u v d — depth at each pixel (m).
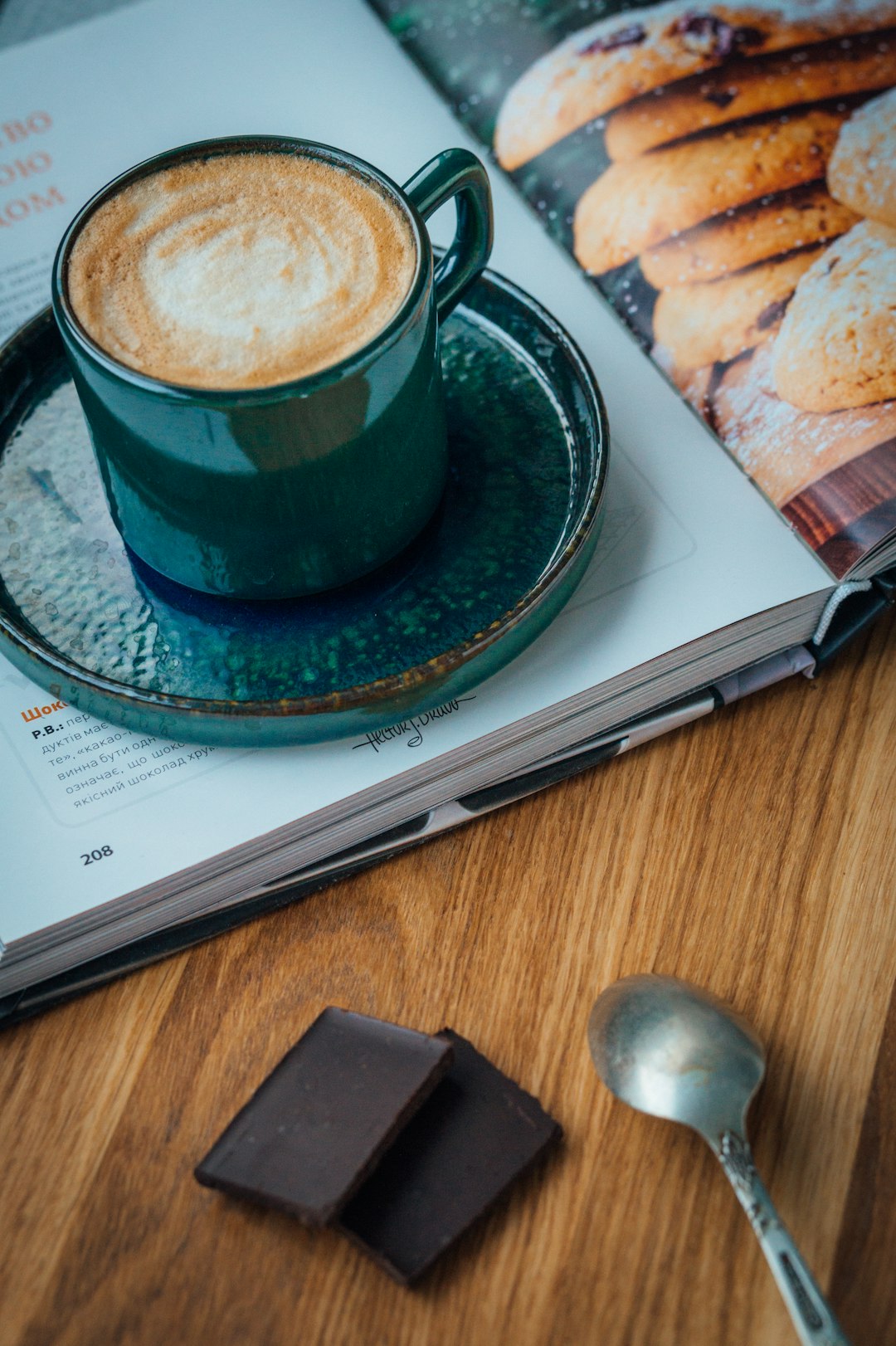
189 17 0.53
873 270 0.46
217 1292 0.35
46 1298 0.35
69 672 0.39
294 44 0.52
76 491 0.43
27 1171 0.37
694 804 0.41
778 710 0.43
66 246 0.38
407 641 0.41
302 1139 0.35
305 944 0.40
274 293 0.38
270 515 0.38
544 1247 0.36
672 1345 0.35
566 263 0.48
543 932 0.40
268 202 0.39
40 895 0.38
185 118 0.51
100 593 0.42
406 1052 0.36
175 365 0.36
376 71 0.52
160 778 0.39
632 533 0.43
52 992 0.39
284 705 0.38
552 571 0.40
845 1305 0.35
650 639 0.41
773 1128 0.37
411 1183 0.36
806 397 0.44
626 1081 0.37
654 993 0.37
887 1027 0.38
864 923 0.40
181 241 0.39
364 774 0.39
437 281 0.41
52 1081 0.38
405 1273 0.35
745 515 0.43
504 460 0.44
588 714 0.41
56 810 0.39
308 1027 0.38
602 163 0.49
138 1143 0.37
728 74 0.50
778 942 0.40
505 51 0.52
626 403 0.45
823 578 0.42
